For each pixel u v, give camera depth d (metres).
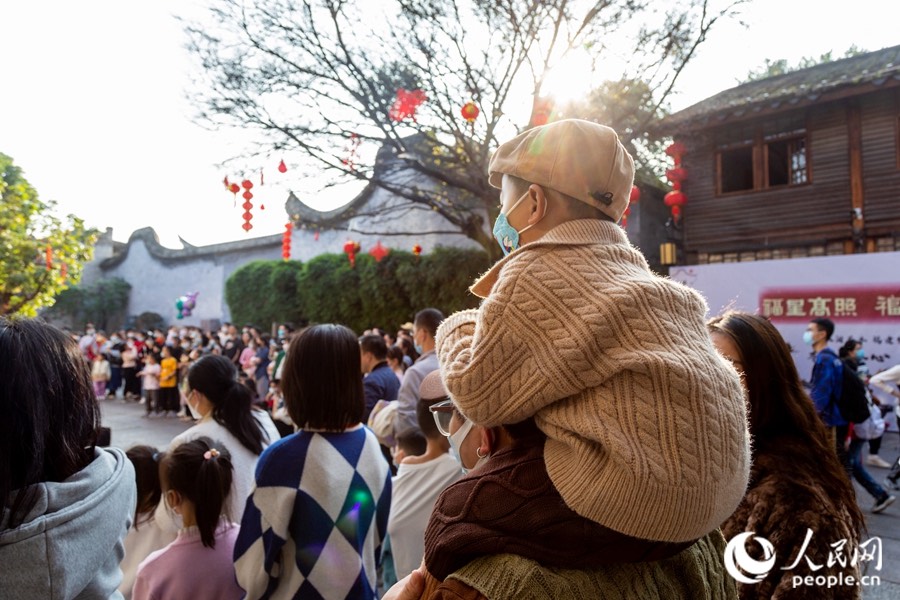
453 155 7.64
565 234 0.70
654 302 0.64
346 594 1.56
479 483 0.69
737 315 1.35
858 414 4.44
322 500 1.57
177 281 17.83
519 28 6.14
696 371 0.60
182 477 1.70
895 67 8.12
